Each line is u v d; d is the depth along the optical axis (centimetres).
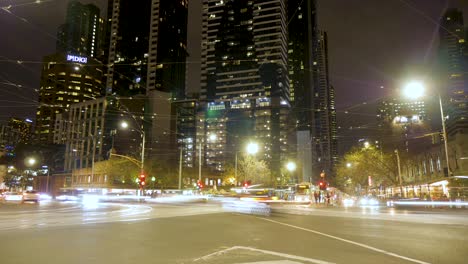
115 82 18412
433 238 1242
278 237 1263
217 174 10994
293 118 17438
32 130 14900
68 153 13650
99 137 12875
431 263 847
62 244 1077
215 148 15888
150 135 13788
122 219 1906
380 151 7094
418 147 7688
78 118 13800
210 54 17050
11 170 10506
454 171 5975
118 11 19375
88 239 1176
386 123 7875
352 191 9012
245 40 16650
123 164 7938
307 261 860
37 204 3934
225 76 16600
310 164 11938
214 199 4272
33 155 10812
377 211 2917
